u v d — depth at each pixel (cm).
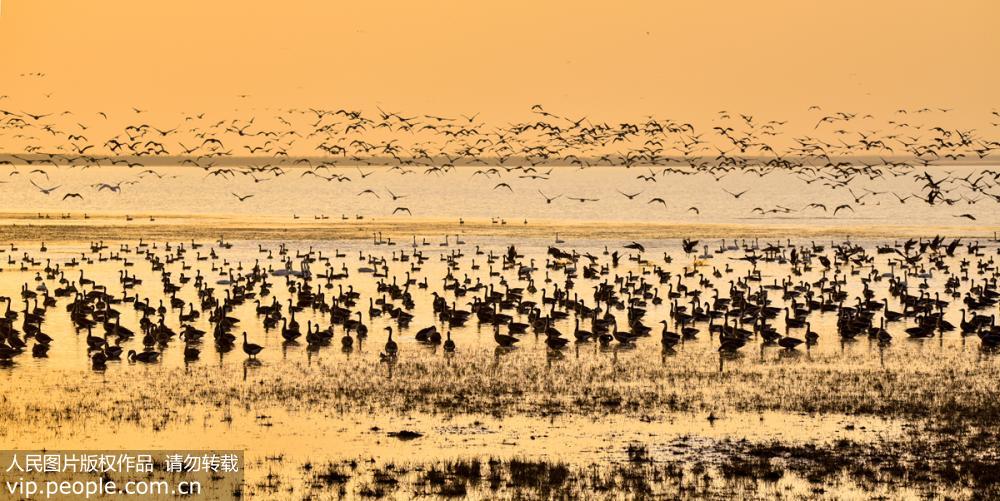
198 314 7488
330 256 11788
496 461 4156
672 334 6550
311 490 3831
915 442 4456
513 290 8625
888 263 11250
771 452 4300
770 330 6638
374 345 6575
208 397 5112
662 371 5794
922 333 7044
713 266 11069
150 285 9375
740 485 3900
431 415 4838
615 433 4578
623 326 7475
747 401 5116
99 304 7625
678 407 4994
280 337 6838
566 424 4706
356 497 3766
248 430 4572
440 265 11044
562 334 7075
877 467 4119
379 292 9019
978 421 4775
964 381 5581
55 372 5688
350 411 4891
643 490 3838
